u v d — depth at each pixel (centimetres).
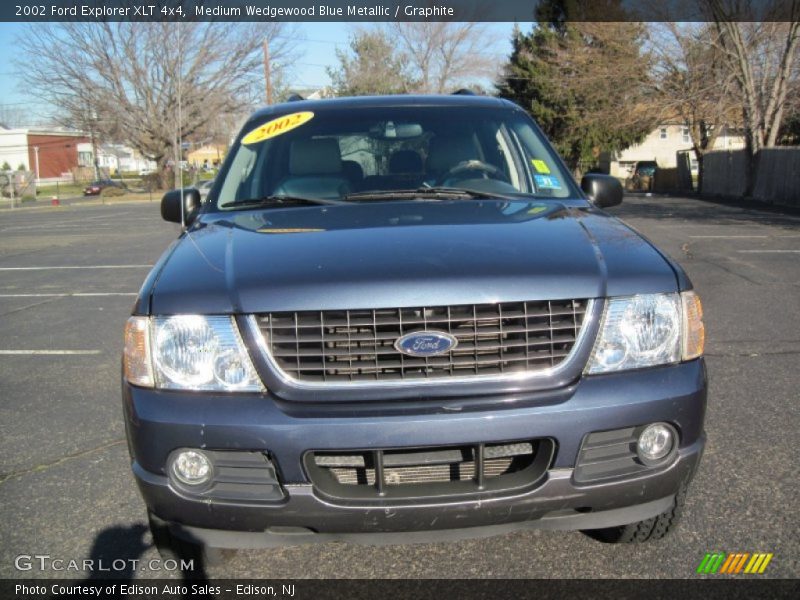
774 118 2500
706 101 2733
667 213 2000
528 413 245
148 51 3838
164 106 4122
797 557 301
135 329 262
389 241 284
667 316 264
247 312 252
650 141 5862
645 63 2720
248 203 371
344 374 250
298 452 242
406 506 243
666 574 293
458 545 321
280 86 4484
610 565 301
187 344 254
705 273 980
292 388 248
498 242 281
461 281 253
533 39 4203
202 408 248
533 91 4191
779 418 453
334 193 380
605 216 336
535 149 412
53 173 8131
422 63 5031
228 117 4434
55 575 306
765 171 2489
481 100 447
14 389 564
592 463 254
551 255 271
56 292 1014
